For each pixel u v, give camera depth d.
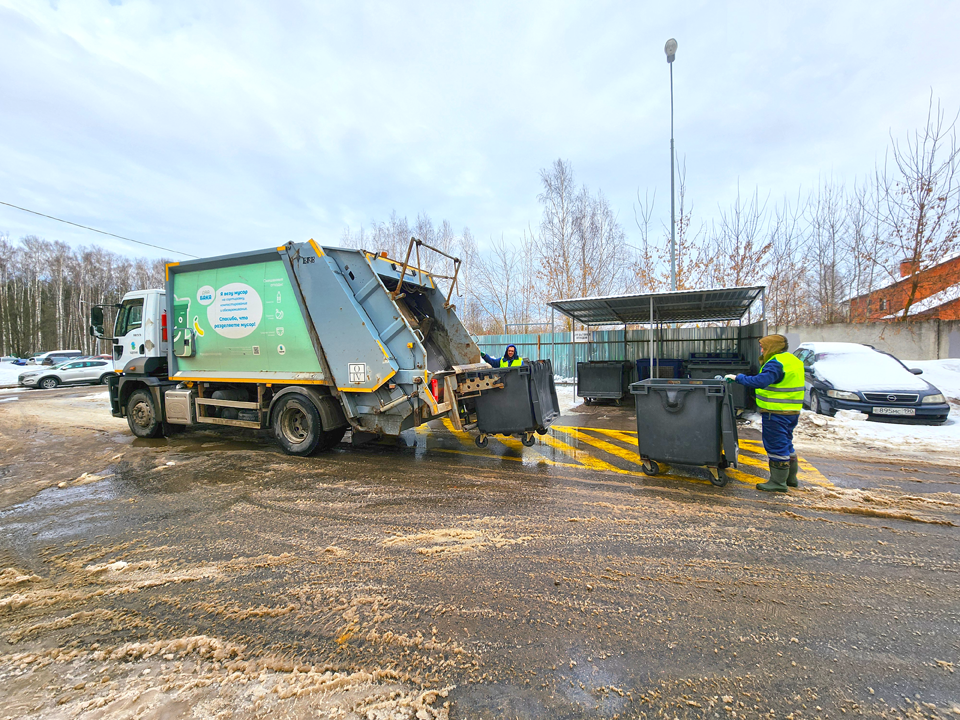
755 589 2.63
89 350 51.19
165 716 1.71
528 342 16.20
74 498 4.29
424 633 2.21
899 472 4.99
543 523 3.62
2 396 14.94
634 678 1.90
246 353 5.93
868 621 2.31
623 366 10.99
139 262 59.00
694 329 13.92
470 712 1.71
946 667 1.97
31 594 2.63
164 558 3.06
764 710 1.72
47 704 1.78
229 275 5.97
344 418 5.80
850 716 1.69
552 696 1.80
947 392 9.72
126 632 2.26
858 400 7.95
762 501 4.10
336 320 5.32
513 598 2.53
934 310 15.36
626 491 4.40
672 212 12.86
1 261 47.06
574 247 20.95
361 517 3.77
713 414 4.44
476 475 4.98
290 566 2.93
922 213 14.76
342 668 1.97
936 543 3.24
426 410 5.37
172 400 6.58
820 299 17.69
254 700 1.79
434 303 6.57
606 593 2.59
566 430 7.75
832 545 3.20
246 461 5.59
